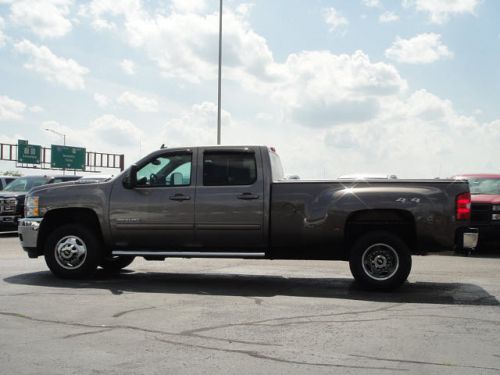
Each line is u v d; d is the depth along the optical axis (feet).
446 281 30.30
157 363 15.15
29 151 172.76
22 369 14.60
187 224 27.94
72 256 29.04
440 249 26.20
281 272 33.91
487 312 21.98
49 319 20.08
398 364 15.23
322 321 20.17
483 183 47.75
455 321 20.36
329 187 27.02
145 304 22.98
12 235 63.05
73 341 17.22
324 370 14.67
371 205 26.21
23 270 32.58
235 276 31.96
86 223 29.94
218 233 27.76
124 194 28.63
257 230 27.40
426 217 25.85
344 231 26.71
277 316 20.94
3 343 16.97
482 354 16.22
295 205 27.07
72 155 185.98
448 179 26.58
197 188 27.99
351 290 27.12
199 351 16.28
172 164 28.66
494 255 45.19
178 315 20.94
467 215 25.86
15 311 21.35
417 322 20.16
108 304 22.88
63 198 29.22
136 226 28.43
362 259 26.37
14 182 63.62
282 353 16.14
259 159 27.71
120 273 32.76
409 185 26.43
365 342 17.38
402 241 26.16
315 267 36.37
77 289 26.40
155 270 34.35
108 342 17.15
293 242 27.32
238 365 15.03
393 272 26.18
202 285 28.37
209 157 28.22
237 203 27.48
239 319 20.36
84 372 14.39
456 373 14.52
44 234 30.09
